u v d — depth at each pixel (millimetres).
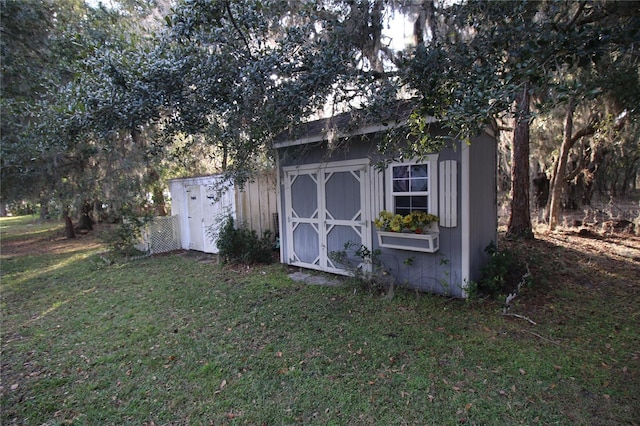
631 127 8070
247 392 2824
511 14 3002
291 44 3252
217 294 5410
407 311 4387
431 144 3074
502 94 2238
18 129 7285
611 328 3752
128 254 8492
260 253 7391
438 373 2980
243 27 3117
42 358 3545
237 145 4043
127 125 3496
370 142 5453
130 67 3244
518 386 2760
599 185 14344
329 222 6195
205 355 3465
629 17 2834
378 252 5340
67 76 6992
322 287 5520
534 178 13695
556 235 9391
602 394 2629
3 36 7105
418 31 4328
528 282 4914
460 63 2980
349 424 2414
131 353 3572
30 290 6125
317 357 3330
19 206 10469
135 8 6805
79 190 9477
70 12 7594
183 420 2527
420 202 5047
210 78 3217
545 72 2441
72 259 8883
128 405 2730
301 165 6539
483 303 4531
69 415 2646
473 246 4863
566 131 9508
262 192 8570
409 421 2418
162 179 11000
